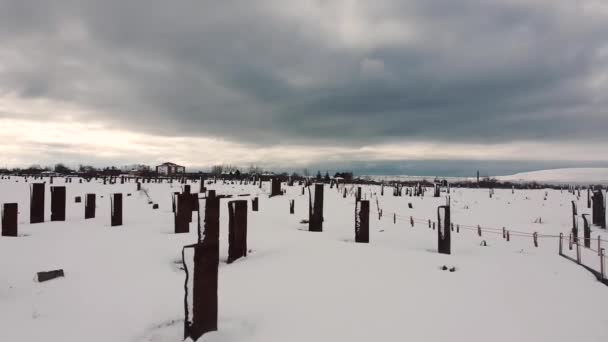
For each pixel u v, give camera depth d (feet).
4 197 84.48
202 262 16.12
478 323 17.35
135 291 21.16
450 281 23.48
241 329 16.65
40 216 48.08
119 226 45.24
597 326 17.62
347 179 254.88
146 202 80.02
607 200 99.25
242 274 24.45
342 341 15.38
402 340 15.48
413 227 55.26
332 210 74.13
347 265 25.86
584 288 23.76
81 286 21.70
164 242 34.50
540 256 35.50
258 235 38.42
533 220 69.56
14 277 23.02
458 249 38.09
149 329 16.90
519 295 21.59
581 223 65.67
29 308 18.57
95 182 170.81
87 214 52.54
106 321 17.43
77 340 15.65
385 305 19.13
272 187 105.29
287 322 17.20
